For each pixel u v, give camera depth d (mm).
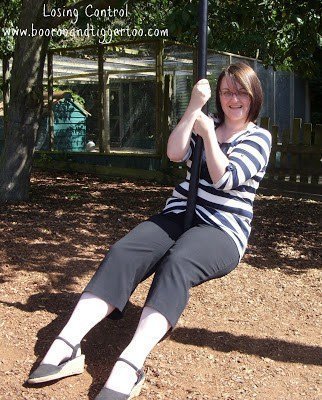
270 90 14297
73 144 11516
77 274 4617
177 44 10133
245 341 3551
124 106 10562
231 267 3070
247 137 3129
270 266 5148
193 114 2996
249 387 3031
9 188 7422
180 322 3771
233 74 3131
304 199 8852
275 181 9195
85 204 7586
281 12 7926
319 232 6598
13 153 7387
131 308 3941
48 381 2939
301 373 3213
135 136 10438
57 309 3877
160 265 2916
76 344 2941
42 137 12109
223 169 2895
